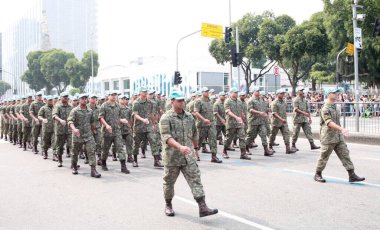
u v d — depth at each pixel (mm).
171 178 5715
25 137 14898
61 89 82438
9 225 5629
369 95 29016
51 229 5410
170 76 46281
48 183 8469
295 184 7656
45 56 75000
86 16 162875
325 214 5656
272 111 12047
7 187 8172
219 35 29094
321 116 7520
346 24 26922
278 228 5117
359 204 6148
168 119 5527
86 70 68812
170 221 5582
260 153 12195
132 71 57562
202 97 10852
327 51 32750
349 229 5004
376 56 31031
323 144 7598
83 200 6926
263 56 40750
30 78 79938
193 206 6352
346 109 15578
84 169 10250
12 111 17078
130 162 11180
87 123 9141
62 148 10711
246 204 6312
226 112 10977
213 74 46219
